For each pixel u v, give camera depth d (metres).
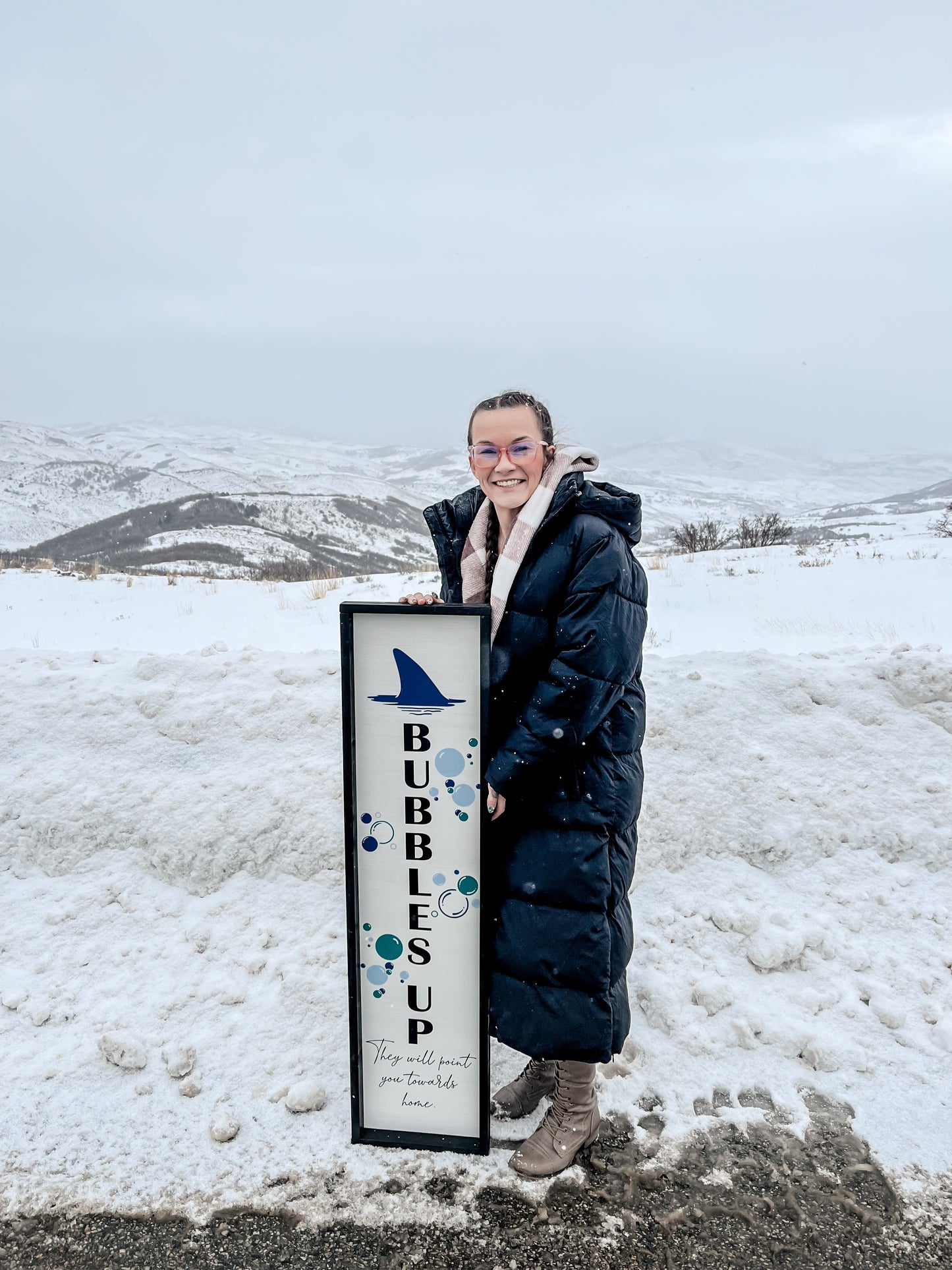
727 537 24.84
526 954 2.20
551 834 2.20
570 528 2.13
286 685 4.39
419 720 2.20
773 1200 2.25
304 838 3.59
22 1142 2.50
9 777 3.86
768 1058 2.78
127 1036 2.80
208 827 3.61
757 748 3.98
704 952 3.20
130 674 4.49
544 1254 2.10
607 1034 2.20
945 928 3.32
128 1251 2.14
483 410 2.17
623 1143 2.44
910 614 10.38
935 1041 2.83
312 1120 2.57
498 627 2.20
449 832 2.24
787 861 3.61
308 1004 3.00
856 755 3.99
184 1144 2.48
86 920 3.38
